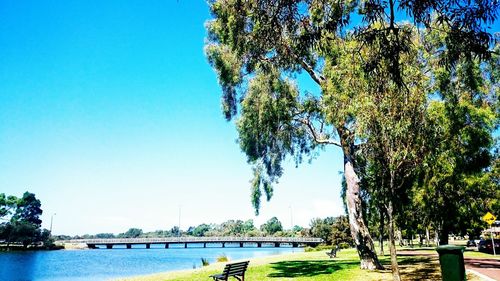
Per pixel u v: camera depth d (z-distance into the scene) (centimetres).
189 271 2341
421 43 1421
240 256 6469
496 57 1712
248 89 2020
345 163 2023
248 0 859
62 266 4350
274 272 1956
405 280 1470
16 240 8975
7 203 10212
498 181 2753
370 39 687
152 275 2123
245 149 2159
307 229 11338
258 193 2253
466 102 1728
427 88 1238
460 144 1880
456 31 621
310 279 1617
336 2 741
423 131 1198
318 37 726
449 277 1113
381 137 1170
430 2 583
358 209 1967
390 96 1137
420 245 6894
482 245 3494
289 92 2006
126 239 10944
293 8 723
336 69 1441
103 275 3153
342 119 1587
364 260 1919
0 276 3120
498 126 1916
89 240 11206
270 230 17362
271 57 1784
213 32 2052
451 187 2556
